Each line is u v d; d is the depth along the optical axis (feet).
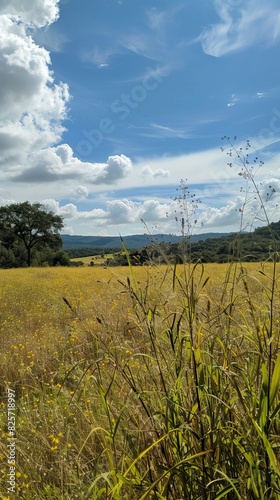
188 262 7.13
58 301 31.68
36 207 219.61
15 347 18.01
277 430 6.06
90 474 7.78
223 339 7.52
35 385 14.02
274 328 7.87
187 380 7.17
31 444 9.52
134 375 8.56
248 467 5.74
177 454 6.24
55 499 7.84
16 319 26.91
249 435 5.64
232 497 5.84
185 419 6.31
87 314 20.92
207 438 6.36
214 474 5.88
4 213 213.46
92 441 8.69
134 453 6.34
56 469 8.51
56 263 230.68
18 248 236.84
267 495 5.32
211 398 6.40
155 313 7.64
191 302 6.79
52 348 17.62
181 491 6.09
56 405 11.09
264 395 5.51
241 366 7.32
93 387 10.51
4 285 53.47
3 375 15.53
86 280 57.57
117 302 16.37
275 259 6.87
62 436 9.39
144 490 5.75
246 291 7.63
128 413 7.64
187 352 6.92
